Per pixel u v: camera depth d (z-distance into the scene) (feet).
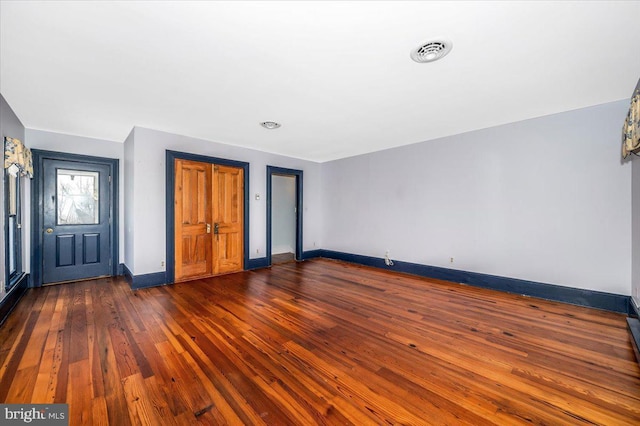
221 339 8.00
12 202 11.33
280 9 5.38
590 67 7.70
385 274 16.30
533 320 9.48
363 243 19.13
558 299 11.41
